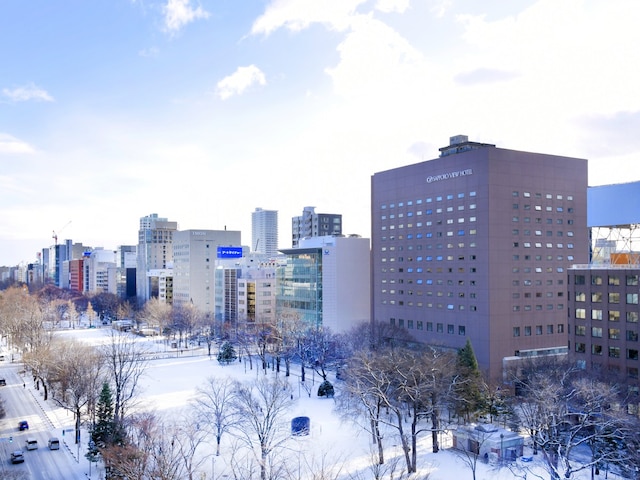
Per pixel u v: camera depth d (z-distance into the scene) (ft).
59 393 335.06
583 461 230.68
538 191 430.61
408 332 454.81
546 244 431.84
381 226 515.91
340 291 569.64
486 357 402.72
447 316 439.22
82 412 307.78
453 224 437.99
